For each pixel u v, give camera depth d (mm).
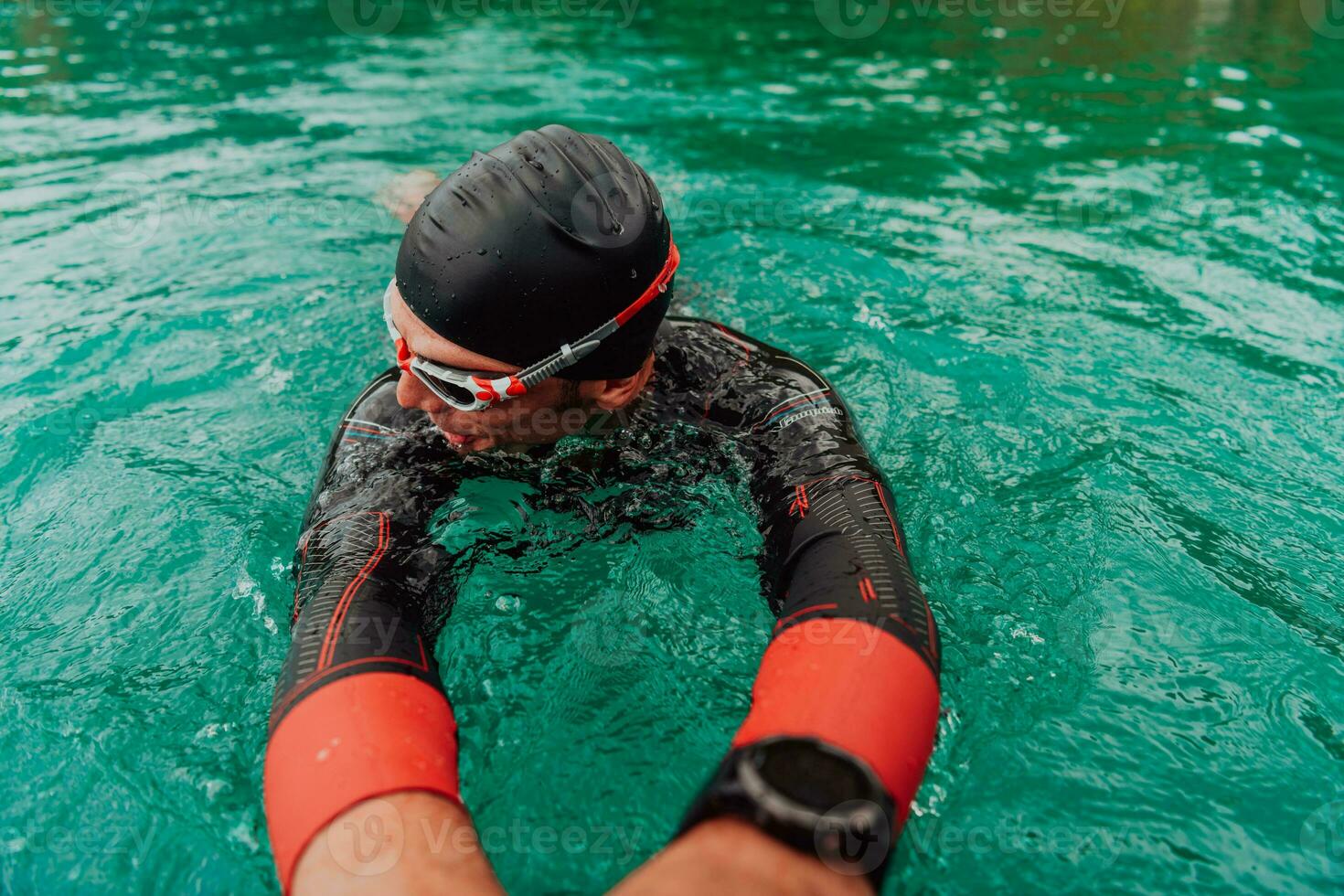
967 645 1306
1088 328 2314
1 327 2320
